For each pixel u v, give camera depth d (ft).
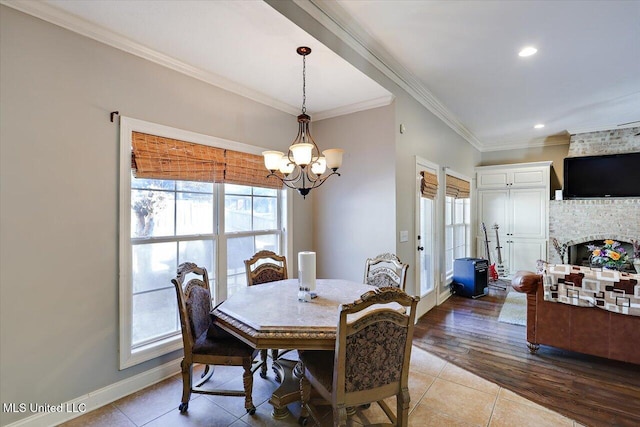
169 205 8.65
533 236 20.04
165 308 8.55
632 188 17.56
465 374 8.47
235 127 10.03
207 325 7.70
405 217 11.78
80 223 6.75
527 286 9.68
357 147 11.91
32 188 6.11
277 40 7.43
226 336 7.15
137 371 7.72
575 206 18.95
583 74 11.38
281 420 6.56
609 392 7.58
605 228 18.13
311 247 13.14
